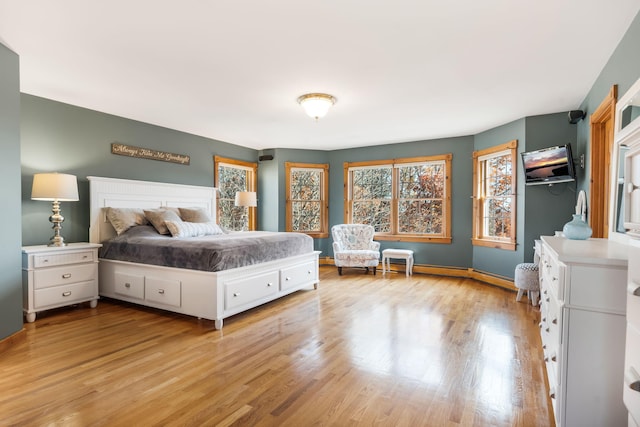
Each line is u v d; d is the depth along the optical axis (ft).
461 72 9.78
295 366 7.68
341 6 6.64
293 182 21.79
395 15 6.94
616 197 7.14
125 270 12.03
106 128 13.94
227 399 6.32
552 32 7.59
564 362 4.93
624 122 7.11
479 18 7.04
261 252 11.90
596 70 9.61
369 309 12.14
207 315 10.15
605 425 4.77
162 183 15.49
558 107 13.05
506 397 6.44
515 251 14.99
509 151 15.28
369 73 9.87
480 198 17.38
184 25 7.36
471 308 12.30
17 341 8.87
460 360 8.02
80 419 5.69
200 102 12.55
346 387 6.79
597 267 4.74
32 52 8.66
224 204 19.77
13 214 8.77
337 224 21.83
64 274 11.22
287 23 7.26
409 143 19.54
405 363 7.86
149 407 6.05
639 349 3.43
